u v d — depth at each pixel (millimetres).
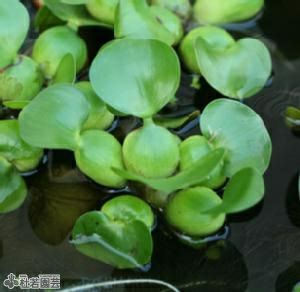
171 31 583
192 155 504
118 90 503
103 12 580
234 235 518
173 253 508
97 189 534
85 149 505
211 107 516
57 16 582
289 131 561
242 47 555
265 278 502
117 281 499
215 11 603
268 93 581
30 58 561
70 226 521
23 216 525
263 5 623
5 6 537
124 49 503
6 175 525
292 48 607
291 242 515
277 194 534
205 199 495
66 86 500
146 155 495
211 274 503
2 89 548
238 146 511
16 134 518
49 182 537
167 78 503
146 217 501
